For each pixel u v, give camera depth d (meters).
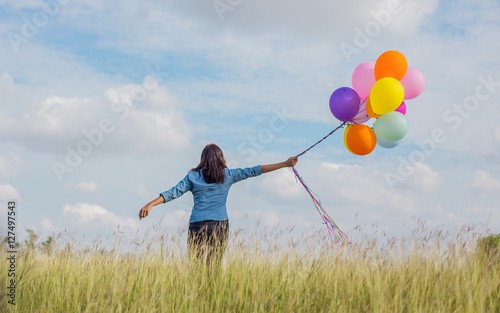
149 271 3.87
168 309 3.42
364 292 3.68
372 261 3.91
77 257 4.12
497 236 4.26
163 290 3.49
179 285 3.71
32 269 3.80
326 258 4.09
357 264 3.91
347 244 4.24
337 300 3.50
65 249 4.11
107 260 4.05
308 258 4.11
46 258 4.04
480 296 3.30
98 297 3.47
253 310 3.42
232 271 3.83
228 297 3.54
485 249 4.22
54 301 3.55
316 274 3.87
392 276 3.88
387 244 4.16
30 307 3.43
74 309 3.46
